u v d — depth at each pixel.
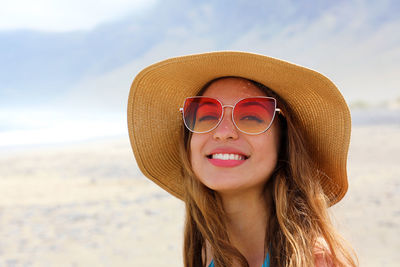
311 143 2.22
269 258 1.97
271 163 2.02
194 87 2.26
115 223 8.52
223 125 2.02
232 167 1.99
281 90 2.06
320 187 2.06
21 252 7.22
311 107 2.09
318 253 1.87
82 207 10.03
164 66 2.12
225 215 2.17
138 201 10.15
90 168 16.16
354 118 35.38
